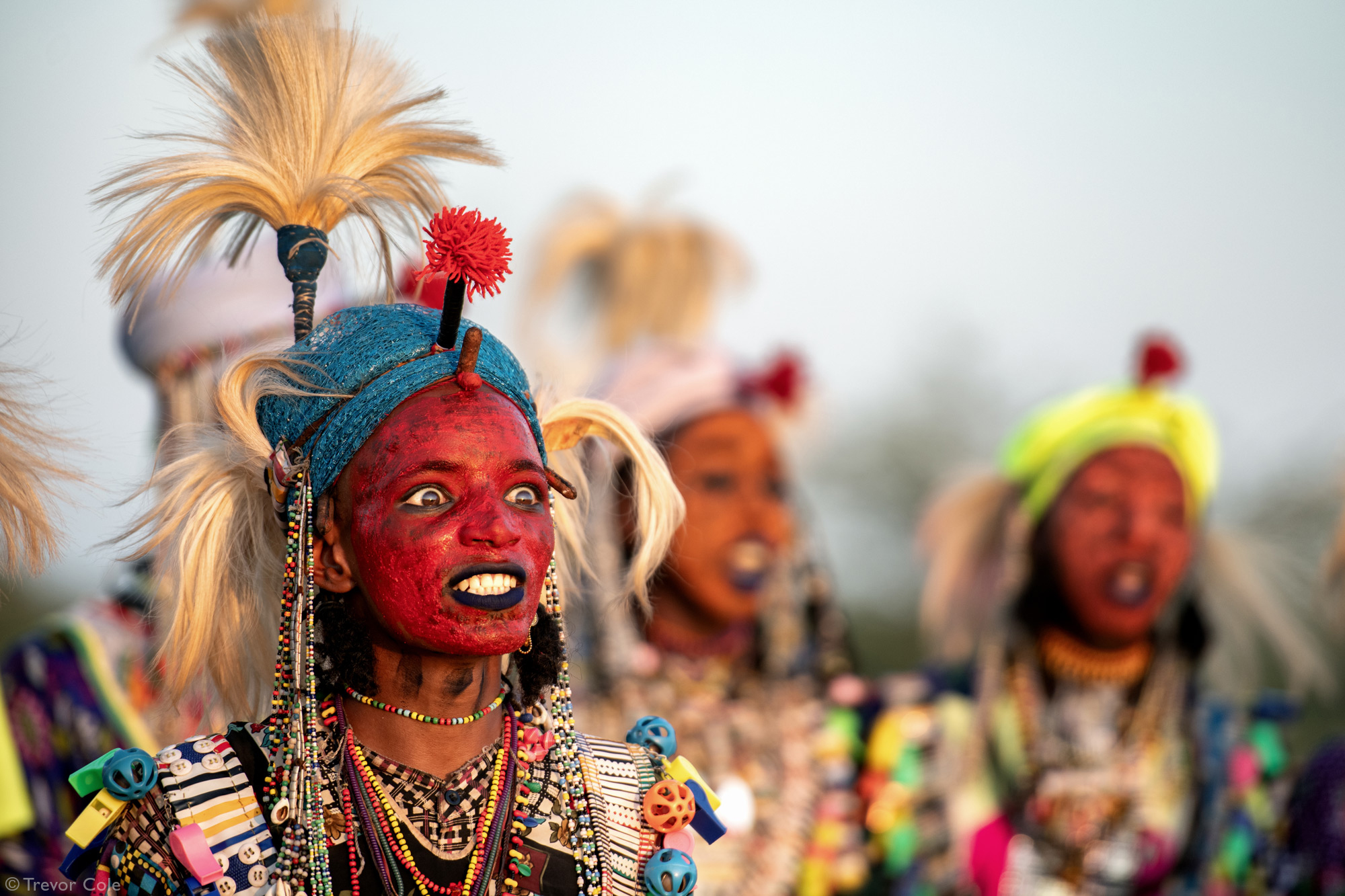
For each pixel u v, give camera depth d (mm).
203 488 5172
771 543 11359
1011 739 11383
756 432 11508
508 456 4703
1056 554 11367
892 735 11469
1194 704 11445
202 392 7984
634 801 5188
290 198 5352
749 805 10781
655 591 10961
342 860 4711
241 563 5238
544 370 5855
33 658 8984
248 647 5332
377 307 5020
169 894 4629
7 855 8539
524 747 5078
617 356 12922
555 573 5207
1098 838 10977
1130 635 11133
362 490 4691
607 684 10836
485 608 4582
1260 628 12977
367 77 5539
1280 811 11141
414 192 5520
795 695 11453
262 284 8211
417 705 4848
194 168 5262
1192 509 11805
